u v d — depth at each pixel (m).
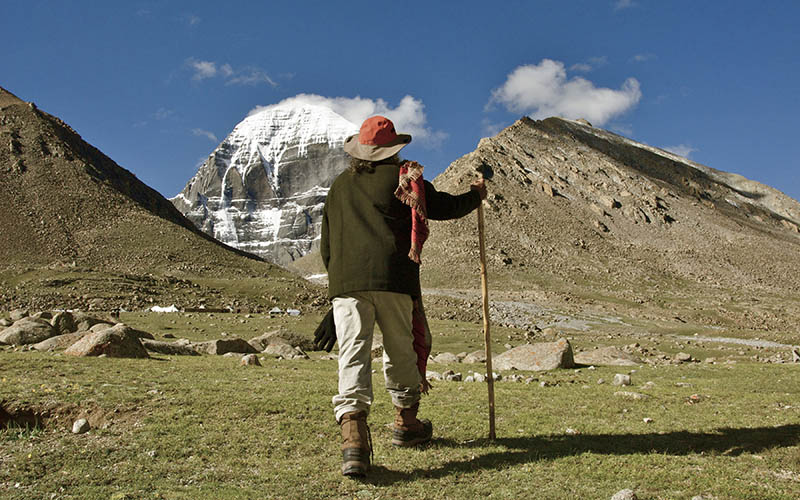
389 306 4.64
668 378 12.08
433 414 6.48
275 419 5.86
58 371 7.53
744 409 7.07
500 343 32.72
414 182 4.57
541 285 110.88
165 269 72.88
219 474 4.48
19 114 109.44
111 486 4.22
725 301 110.88
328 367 13.63
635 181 195.62
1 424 5.63
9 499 3.97
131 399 6.17
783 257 158.00
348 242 4.58
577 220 159.62
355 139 4.88
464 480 4.35
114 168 113.88
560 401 7.36
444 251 125.62
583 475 4.42
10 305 39.28
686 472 4.46
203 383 7.30
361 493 4.13
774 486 4.18
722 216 191.50
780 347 40.94
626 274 128.38
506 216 151.00
